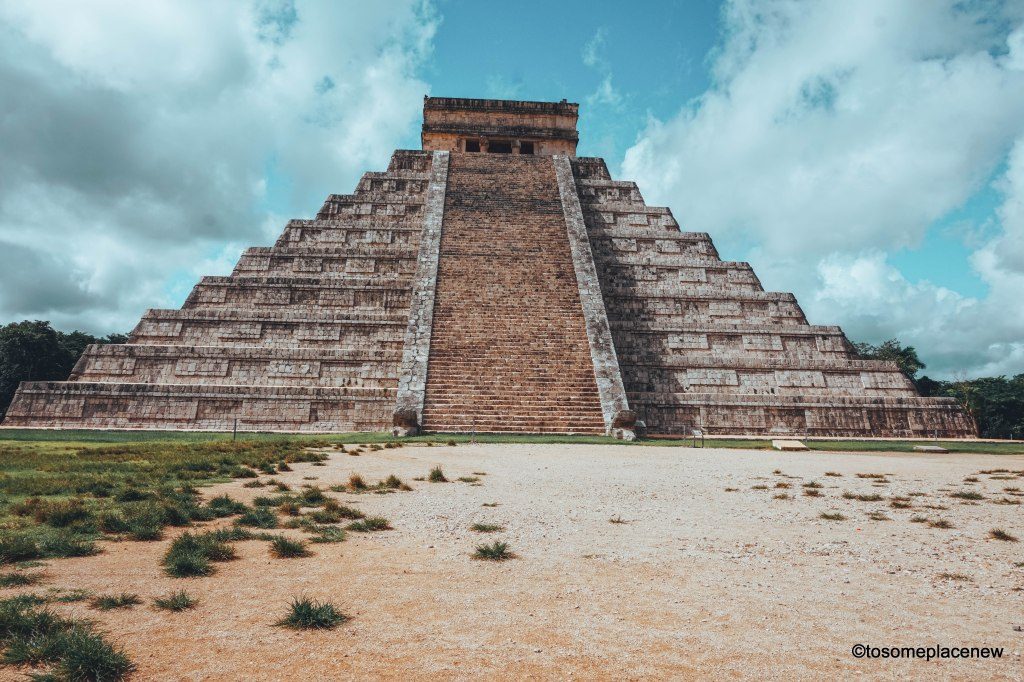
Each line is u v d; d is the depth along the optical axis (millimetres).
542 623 4781
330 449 18141
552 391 26141
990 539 7758
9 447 17922
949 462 17938
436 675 3846
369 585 5625
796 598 5469
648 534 7863
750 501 10445
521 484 12023
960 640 4570
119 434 23875
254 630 4516
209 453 15930
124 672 3820
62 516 7648
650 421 30188
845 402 30812
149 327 31797
